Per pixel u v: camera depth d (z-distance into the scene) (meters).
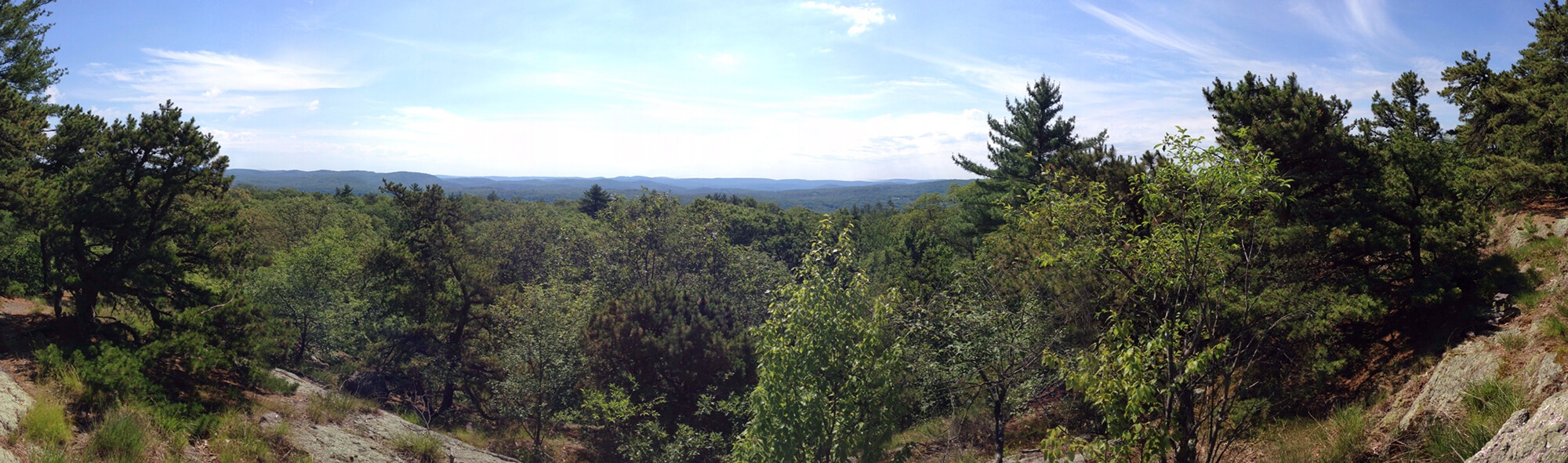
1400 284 11.20
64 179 14.97
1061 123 27.61
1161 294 7.12
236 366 14.84
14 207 14.15
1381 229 10.61
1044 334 10.34
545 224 47.69
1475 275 10.33
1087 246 7.42
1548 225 11.48
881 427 9.84
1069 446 6.90
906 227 55.28
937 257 26.97
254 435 11.93
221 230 16.06
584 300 26.61
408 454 14.30
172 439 10.68
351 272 32.41
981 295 11.91
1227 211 6.83
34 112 17.58
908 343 11.23
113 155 14.52
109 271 14.25
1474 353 8.18
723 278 36.94
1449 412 7.36
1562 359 6.83
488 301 28.97
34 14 21.41
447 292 28.59
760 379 10.02
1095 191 7.51
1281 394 9.69
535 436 20.17
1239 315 9.21
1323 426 9.02
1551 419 5.02
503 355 22.78
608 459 19.77
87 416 10.36
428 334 27.41
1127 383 6.21
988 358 10.80
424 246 29.44
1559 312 8.10
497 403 22.06
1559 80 14.16
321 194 90.62
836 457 9.77
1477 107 18.92
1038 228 10.59
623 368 20.86
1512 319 8.78
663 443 18.86
